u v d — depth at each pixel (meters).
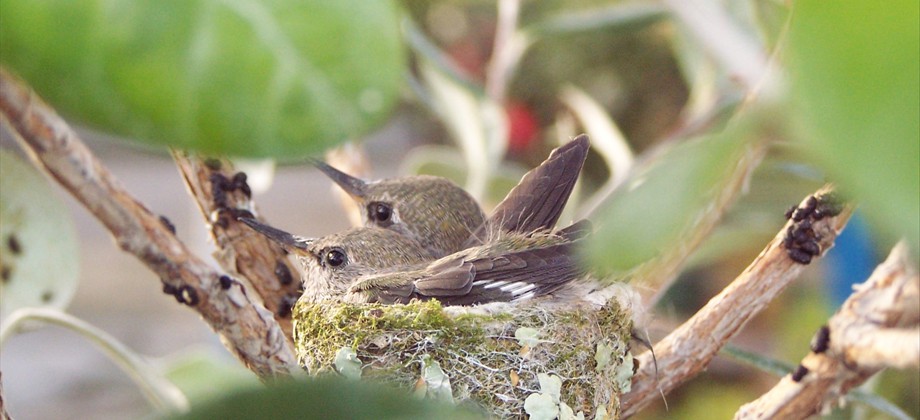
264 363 1.29
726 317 1.30
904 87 0.64
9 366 1.94
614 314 1.32
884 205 0.63
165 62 0.83
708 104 1.34
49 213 1.31
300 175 2.04
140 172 2.10
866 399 1.30
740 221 1.36
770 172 1.35
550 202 1.34
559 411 1.31
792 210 1.30
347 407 0.93
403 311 1.31
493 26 1.58
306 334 1.32
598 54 1.51
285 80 0.84
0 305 1.31
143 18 0.83
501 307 1.32
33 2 0.82
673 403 1.45
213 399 0.91
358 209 1.37
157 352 1.84
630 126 1.55
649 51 1.50
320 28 0.84
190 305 1.29
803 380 1.29
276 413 0.92
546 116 1.52
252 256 1.31
